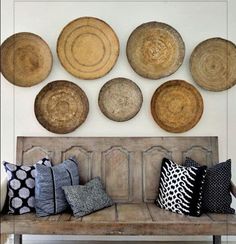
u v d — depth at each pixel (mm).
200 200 2322
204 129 2814
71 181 2484
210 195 2398
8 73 2797
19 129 2824
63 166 2518
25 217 2275
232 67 2799
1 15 2799
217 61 2805
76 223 2199
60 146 2709
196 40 2814
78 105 2805
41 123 2797
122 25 2811
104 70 2795
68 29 2795
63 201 2383
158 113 2803
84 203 2357
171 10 2807
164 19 2811
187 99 2803
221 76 2805
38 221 2207
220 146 2834
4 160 2816
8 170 2402
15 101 2816
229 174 2441
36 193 2350
